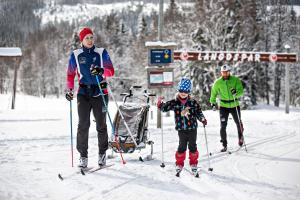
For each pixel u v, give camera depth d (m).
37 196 4.44
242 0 29.88
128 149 6.35
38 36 116.50
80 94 5.77
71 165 6.05
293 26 43.78
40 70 78.94
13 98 20.05
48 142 8.30
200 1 29.50
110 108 19.56
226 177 5.51
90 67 5.74
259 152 7.56
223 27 28.59
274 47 40.22
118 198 4.44
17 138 8.77
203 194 4.65
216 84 7.97
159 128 11.18
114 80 51.34
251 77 32.69
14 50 19.72
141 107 6.82
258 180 5.37
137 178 5.31
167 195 4.59
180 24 33.03
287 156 7.16
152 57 10.73
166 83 10.80
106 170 5.73
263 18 40.34
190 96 5.81
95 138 9.04
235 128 11.55
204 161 6.65
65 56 71.94
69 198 4.40
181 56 17.00
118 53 61.91
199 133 10.24
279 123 13.23
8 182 4.96
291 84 50.47
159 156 6.96
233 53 17.11
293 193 4.73
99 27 125.38
